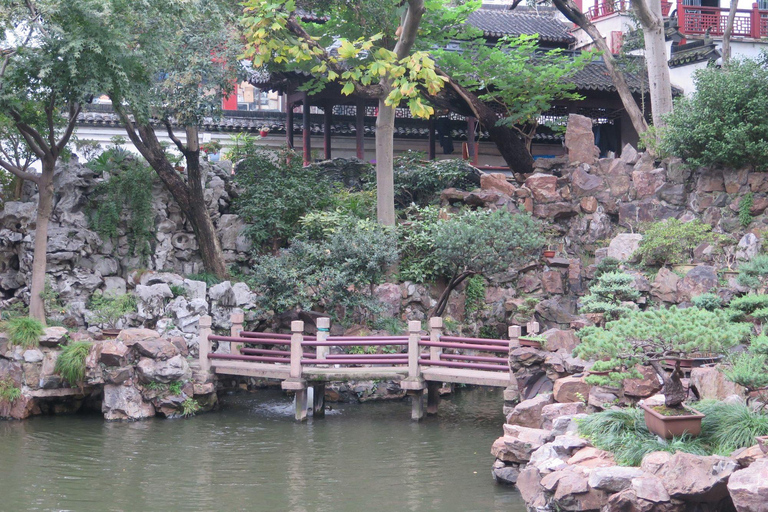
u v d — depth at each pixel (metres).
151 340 17.52
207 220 22.31
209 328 18.36
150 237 22.48
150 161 21.64
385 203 22.39
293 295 20.55
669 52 31.50
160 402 17.41
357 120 28.56
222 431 16.23
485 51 25.59
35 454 14.26
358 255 20.44
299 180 23.56
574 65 25.38
